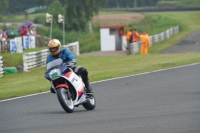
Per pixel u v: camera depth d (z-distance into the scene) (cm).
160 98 4159
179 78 5825
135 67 7625
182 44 13600
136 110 3484
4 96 4784
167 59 8938
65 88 3434
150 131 2598
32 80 6500
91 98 3644
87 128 2775
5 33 11125
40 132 2719
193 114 3150
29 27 12200
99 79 6125
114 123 2912
